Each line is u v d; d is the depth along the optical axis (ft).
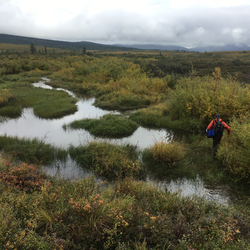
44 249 8.00
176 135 30.30
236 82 33.88
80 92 69.82
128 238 9.26
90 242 9.11
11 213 10.39
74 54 256.73
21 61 129.49
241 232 9.65
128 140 28.86
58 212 10.46
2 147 24.80
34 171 17.13
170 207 12.00
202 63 121.39
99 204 10.26
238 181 16.87
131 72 80.43
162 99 52.54
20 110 43.62
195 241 8.95
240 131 18.89
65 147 25.88
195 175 18.57
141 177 18.94
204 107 30.48
